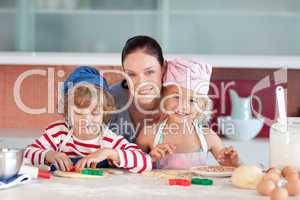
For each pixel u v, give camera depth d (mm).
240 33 2758
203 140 2098
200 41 2762
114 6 2760
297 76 3006
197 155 2059
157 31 2762
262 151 2707
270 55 2748
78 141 1890
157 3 2756
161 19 2758
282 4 2750
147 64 2002
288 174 1518
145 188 1491
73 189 1470
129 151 1777
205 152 2086
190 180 1575
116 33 2762
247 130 2732
